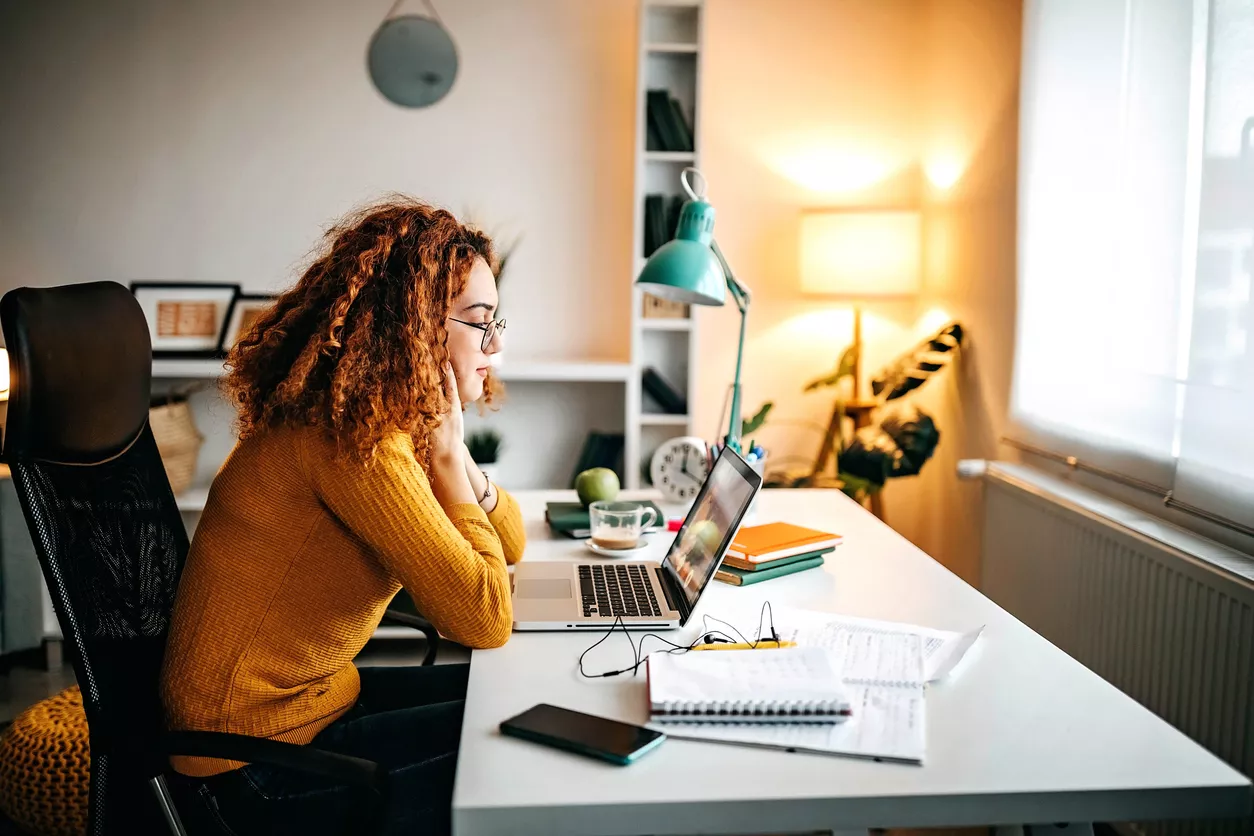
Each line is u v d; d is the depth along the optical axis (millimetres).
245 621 1312
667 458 2344
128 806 1227
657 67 3699
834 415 3805
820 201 3867
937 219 3648
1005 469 2855
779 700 1152
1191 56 2131
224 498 1349
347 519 1311
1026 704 1237
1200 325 2041
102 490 1347
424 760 1319
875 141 3850
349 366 1319
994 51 3146
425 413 1391
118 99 3680
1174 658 1998
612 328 3871
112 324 1368
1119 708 1227
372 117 3750
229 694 1299
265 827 1270
